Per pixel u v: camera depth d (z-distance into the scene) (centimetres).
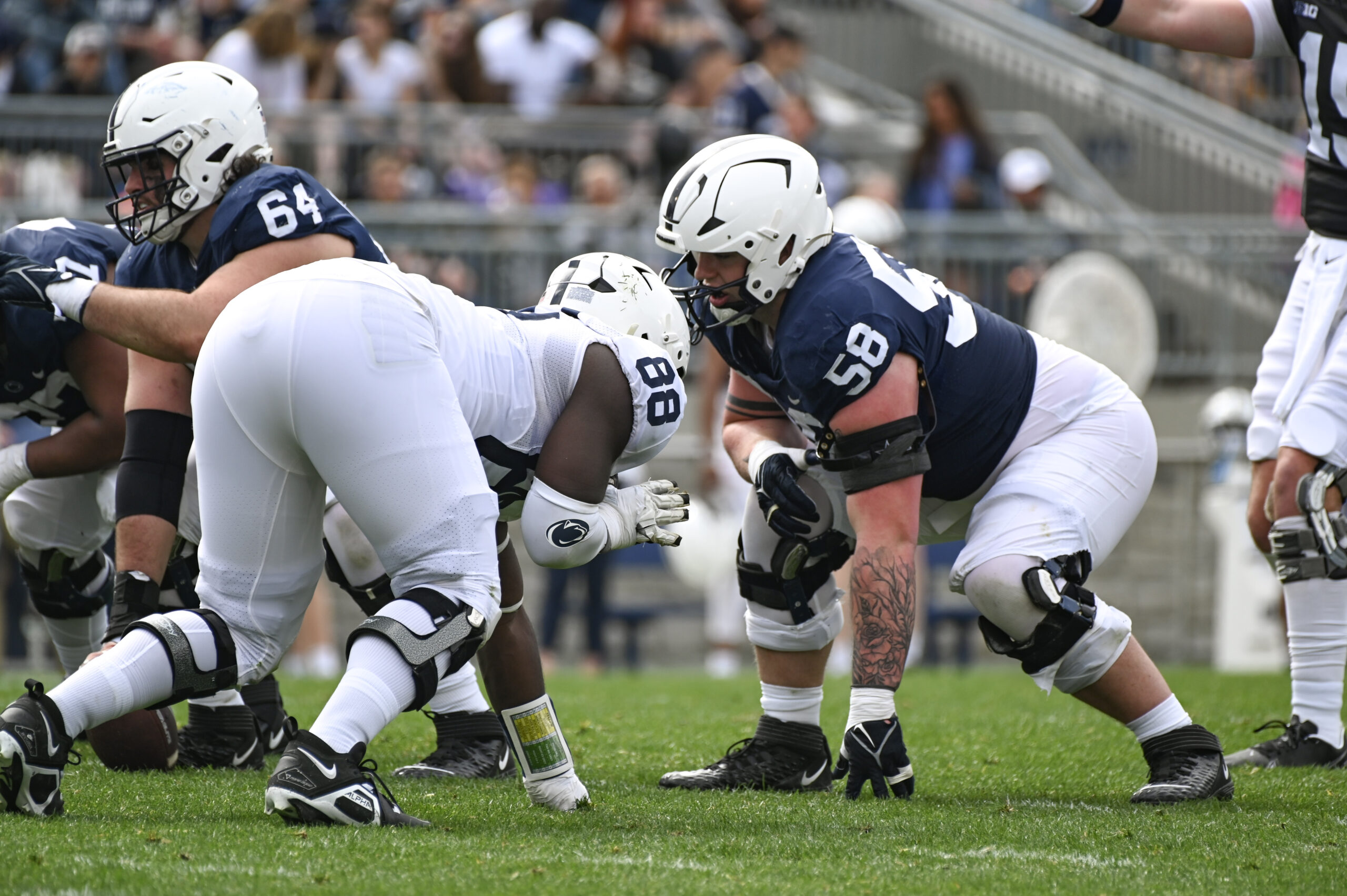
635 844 1126
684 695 2505
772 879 1014
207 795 1316
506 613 1260
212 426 1134
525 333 1220
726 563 3466
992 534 1387
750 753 1527
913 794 1411
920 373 1334
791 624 1498
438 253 3962
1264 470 1805
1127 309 3938
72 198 4044
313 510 1159
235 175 1368
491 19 4741
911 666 3541
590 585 3434
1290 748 1728
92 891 926
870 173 4528
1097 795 1478
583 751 1741
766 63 4644
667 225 1339
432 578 1132
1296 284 1767
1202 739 1437
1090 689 1438
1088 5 1681
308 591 1173
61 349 1470
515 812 1258
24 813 1145
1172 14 1689
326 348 1101
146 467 1359
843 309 1304
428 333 1140
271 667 1180
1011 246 4131
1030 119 4872
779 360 1340
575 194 4294
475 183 4175
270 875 969
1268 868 1088
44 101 4066
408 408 1115
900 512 1333
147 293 1270
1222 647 3681
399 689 1127
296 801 1116
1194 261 4234
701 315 1398
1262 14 1706
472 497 1133
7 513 1609
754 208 1302
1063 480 1401
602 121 4306
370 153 4128
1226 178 4881
